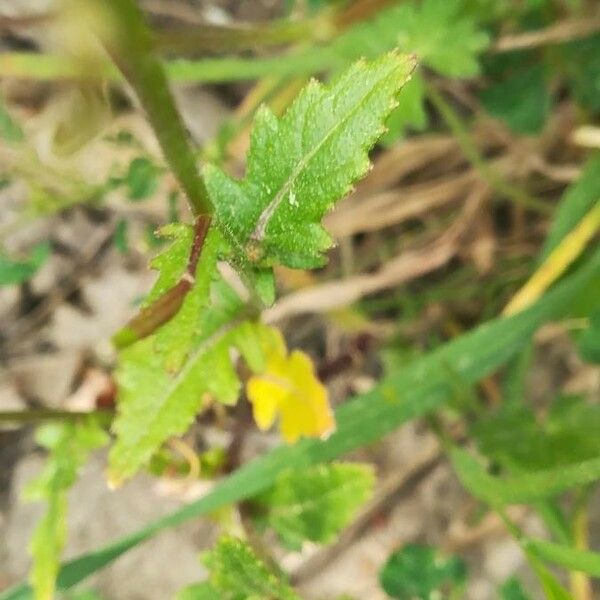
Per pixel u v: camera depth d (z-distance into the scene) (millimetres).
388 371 290
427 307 299
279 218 140
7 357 300
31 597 214
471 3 267
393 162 307
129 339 151
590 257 276
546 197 312
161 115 139
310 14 302
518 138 309
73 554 280
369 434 229
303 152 137
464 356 236
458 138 283
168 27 319
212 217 138
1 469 291
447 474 282
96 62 137
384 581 251
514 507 276
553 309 234
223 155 273
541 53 302
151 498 285
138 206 303
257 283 145
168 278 132
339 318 291
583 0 294
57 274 307
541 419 252
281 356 197
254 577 187
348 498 224
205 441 270
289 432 203
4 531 286
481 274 302
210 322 190
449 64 262
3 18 200
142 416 188
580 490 247
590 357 256
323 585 275
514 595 235
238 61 274
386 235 311
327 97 135
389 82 133
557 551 202
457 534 276
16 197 306
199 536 282
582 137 290
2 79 272
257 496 227
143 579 280
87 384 289
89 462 288
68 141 191
